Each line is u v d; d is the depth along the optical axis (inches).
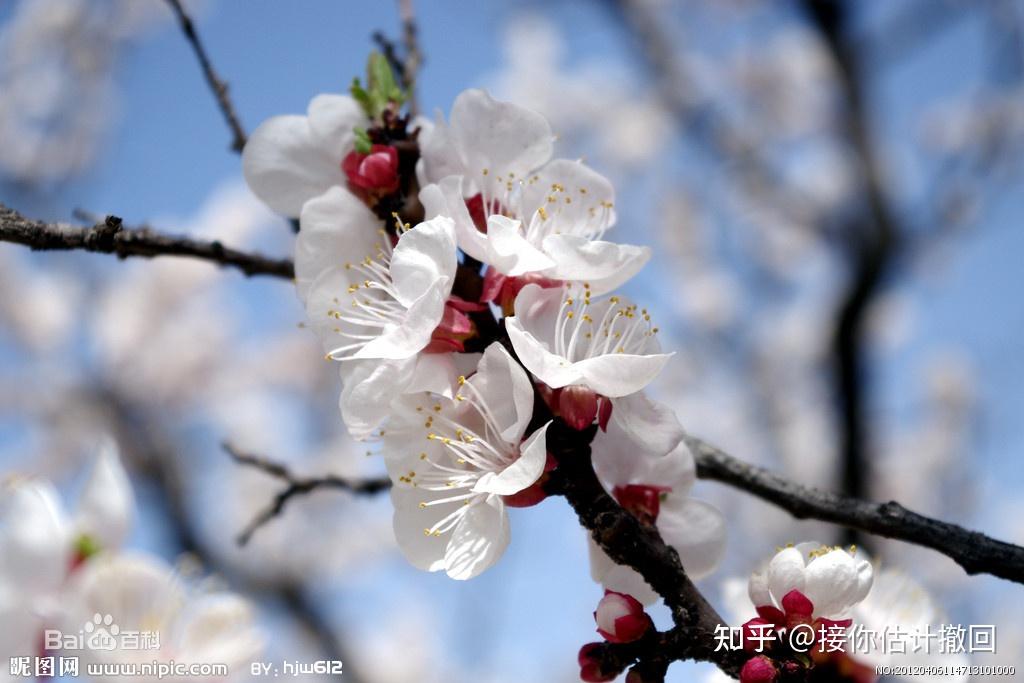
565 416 12.5
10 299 49.6
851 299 33.8
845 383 33.4
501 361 12.5
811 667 12.5
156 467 46.7
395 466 12.8
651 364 12.2
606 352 12.7
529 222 13.4
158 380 51.1
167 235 14.8
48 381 49.3
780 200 41.9
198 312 53.4
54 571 11.8
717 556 13.5
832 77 37.8
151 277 51.7
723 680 13.3
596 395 12.5
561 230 13.4
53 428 49.5
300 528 50.3
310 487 15.8
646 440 12.6
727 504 48.0
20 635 11.7
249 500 50.3
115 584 11.9
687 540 13.5
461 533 12.5
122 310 51.4
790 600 12.5
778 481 14.6
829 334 34.3
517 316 12.5
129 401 50.2
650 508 13.4
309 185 14.2
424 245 12.5
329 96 14.2
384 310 13.1
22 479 12.0
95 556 12.0
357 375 12.8
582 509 12.6
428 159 13.7
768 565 12.9
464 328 12.7
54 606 11.8
